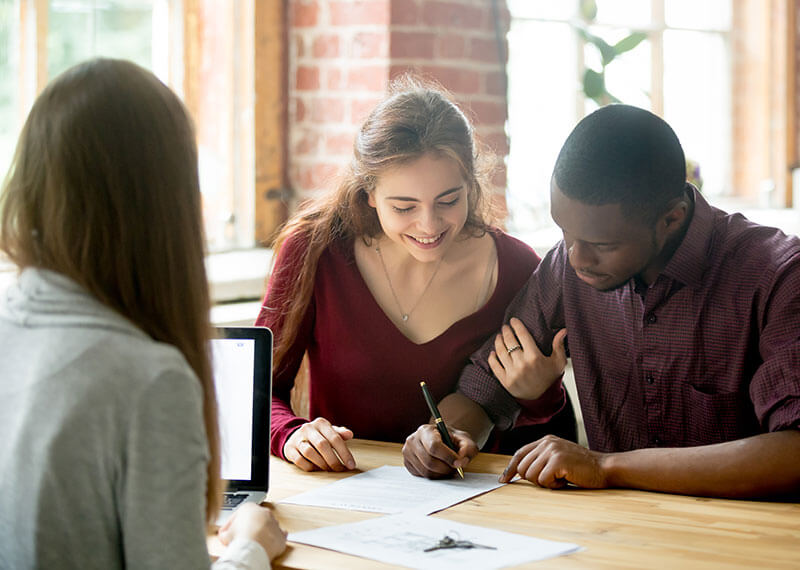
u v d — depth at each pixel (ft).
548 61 12.07
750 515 4.71
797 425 4.87
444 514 4.79
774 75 13.69
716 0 13.73
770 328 5.16
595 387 5.98
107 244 3.20
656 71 13.16
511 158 11.73
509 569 4.02
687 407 5.64
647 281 5.61
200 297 3.38
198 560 3.07
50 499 3.01
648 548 4.27
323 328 6.48
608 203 4.85
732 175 13.92
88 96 3.20
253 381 5.14
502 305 6.47
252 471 5.08
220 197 9.86
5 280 4.96
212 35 9.68
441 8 9.52
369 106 9.36
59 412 3.01
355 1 9.39
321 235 6.46
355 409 6.44
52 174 3.20
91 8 8.85
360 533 4.47
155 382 3.03
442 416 6.11
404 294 6.48
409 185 5.82
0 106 8.38
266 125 9.86
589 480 5.15
